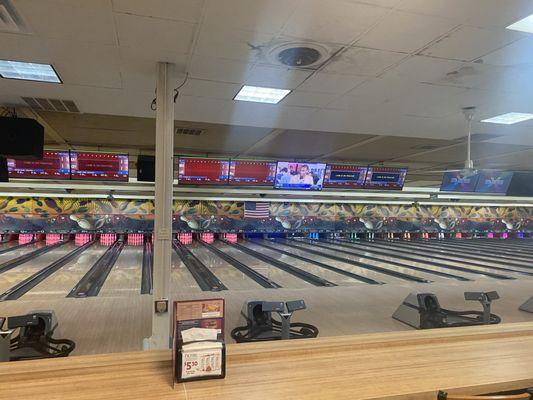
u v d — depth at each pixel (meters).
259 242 14.42
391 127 4.63
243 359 1.42
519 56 2.58
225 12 2.03
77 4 1.96
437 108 3.83
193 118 4.27
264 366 1.37
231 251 11.59
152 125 5.05
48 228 13.09
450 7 1.97
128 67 2.80
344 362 1.41
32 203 13.01
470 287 6.50
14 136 3.73
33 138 3.77
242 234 15.75
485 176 7.80
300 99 3.57
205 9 2.00
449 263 9.72
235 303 5.28
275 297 5.66
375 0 1.91
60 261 9.30
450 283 6.88
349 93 3.38
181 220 14.36
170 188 2.84
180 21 2.13
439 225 16.94
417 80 3.04
